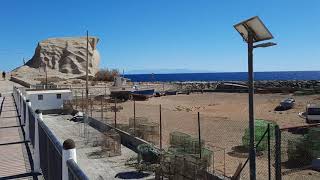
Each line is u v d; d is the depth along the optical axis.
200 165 13.17
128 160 17.12
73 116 32.81
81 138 22.09
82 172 4.16
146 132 21.67
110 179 14.48
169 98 58.97
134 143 20.09
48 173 7.67
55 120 31.19
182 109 42.03
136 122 25.12
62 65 120.44
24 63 125.12
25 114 16.39
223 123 29.17
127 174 15.12
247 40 7.73
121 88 64.12
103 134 20.11
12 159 11.34
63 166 5.04
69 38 130.62
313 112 29.34
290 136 21.86
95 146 19.95
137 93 59.03
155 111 39.38
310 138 17.12
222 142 21.20
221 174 14.34
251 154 8.17
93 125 27.22
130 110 40.41
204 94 66.62
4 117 21.78
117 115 34.91
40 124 8.89
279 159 9.20
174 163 13.07
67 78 95.94
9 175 9.66
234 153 18.53
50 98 37.25
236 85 73.44
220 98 57.44
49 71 114.56
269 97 56.62
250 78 7.86
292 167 15.88
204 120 31.08
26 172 9.94
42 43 125.81
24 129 16.69
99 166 16.36
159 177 13.71
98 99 48.69
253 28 7.51
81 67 120.75
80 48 126.38
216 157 17.70
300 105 43.25
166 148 18.30
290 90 65.25
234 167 15.80
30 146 13.16
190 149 16.02
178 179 12.86
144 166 15.45
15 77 85.56
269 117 34.06
